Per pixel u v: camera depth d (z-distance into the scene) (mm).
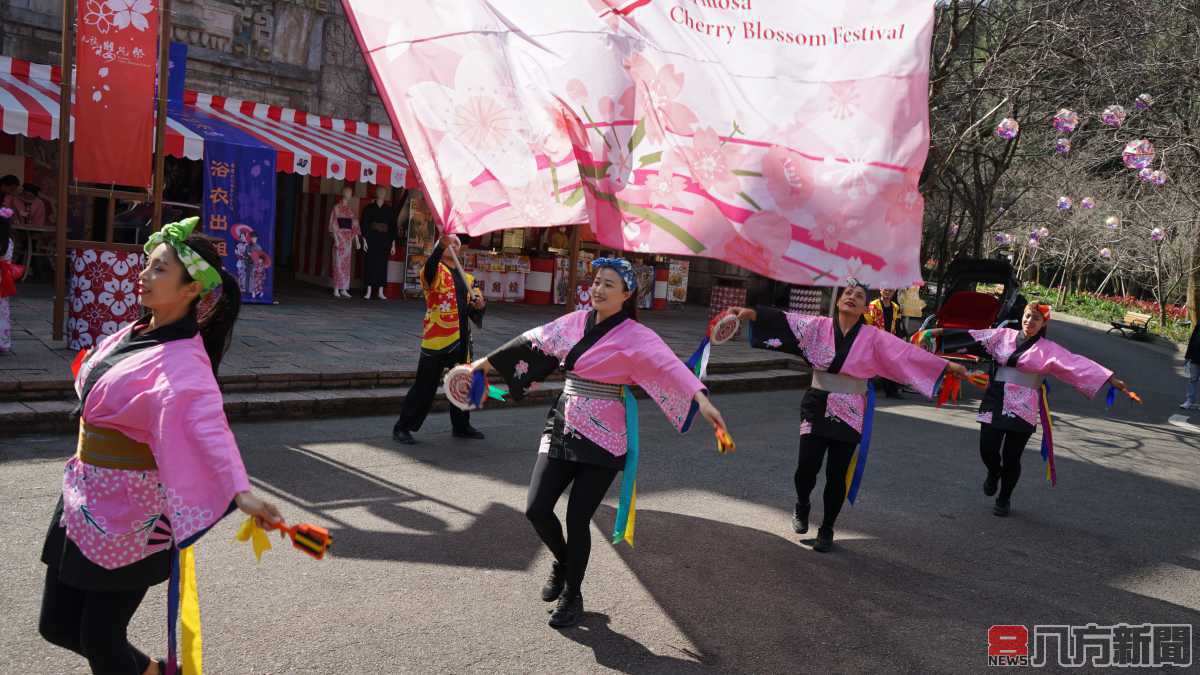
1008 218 27047
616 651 3824
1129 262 34562
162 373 2406
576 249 8312
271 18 15695
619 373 4004
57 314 8391
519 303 17188
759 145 4211
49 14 13797
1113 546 6133
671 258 19625
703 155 4254
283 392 7762
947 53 15250
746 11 4227
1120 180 23188
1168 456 9695
